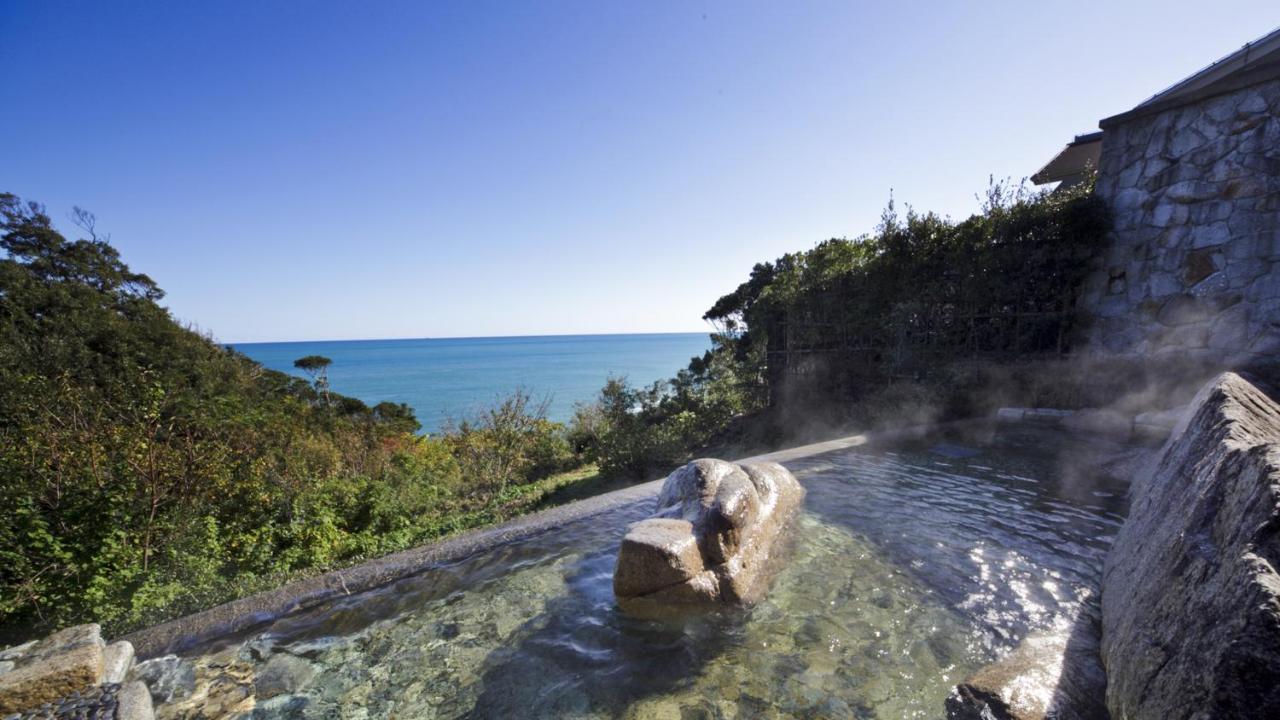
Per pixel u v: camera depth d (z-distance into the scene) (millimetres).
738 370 12312
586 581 3846
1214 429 2574
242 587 4375
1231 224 6598
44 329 13375
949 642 2830
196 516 5266
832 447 6691
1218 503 1915
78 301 15234
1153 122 7305
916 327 9164
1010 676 2355
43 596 4105
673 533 3467
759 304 11938
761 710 2469
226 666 3090
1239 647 1195
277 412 10734
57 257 18812
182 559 4762
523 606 3570
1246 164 6473
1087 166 9211
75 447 5070
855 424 8945
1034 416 7145
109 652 3021
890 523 4395
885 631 2986
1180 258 7027
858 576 3594
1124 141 7605
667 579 3287
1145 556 2436
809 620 3148
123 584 4352
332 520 6516
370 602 3727
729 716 2443
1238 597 1316
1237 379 3365
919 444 6754
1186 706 1333
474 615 3496
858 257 10336
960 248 8625
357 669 3014
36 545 4121
